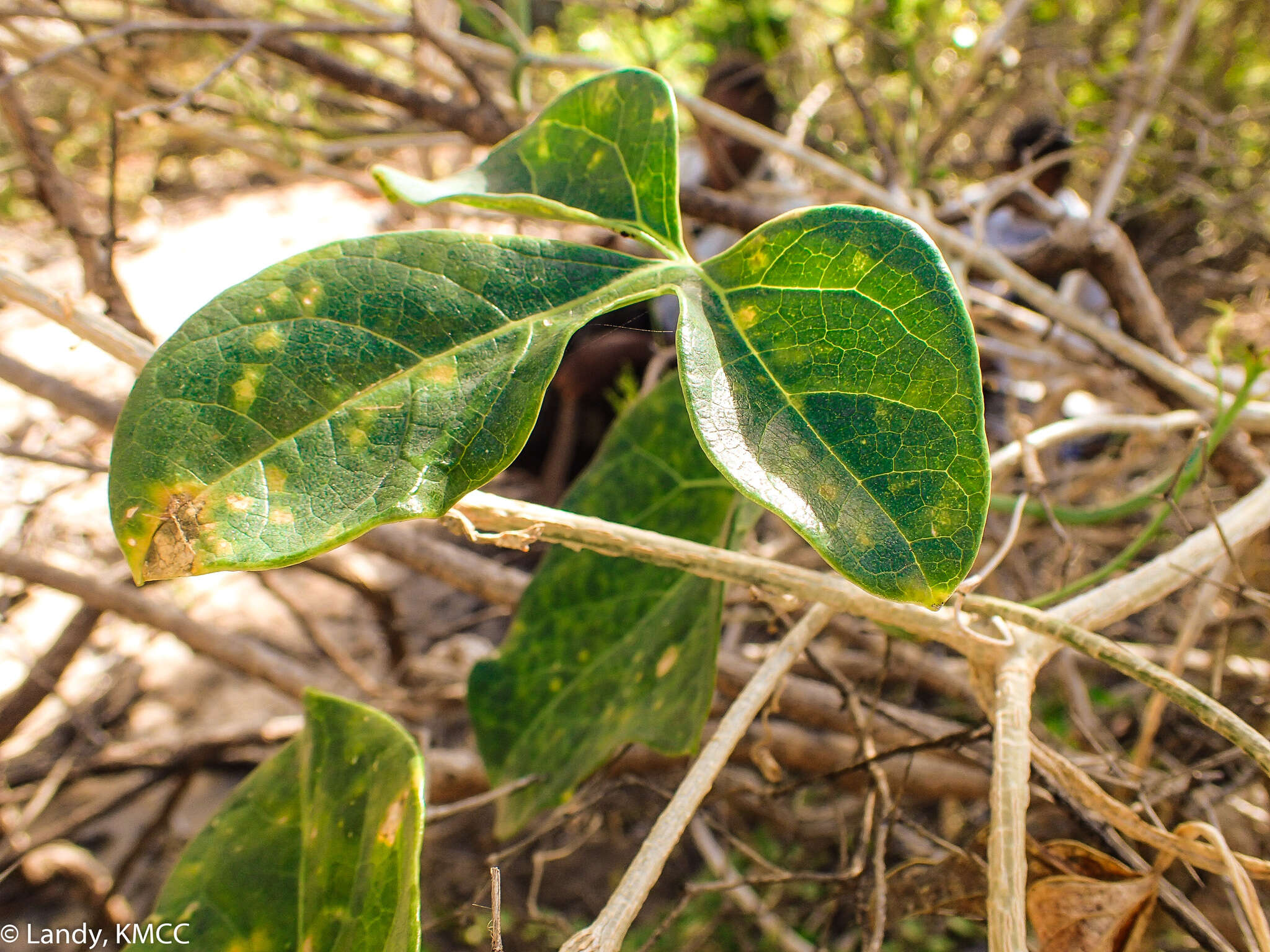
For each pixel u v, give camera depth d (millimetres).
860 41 708
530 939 550
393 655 613
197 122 528
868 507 123
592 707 286
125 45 467
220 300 135
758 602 308
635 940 576
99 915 501
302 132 643
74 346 183
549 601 306
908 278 132
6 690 626
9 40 574
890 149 533
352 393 133
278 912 218
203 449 126
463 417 133
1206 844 196
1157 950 327
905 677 490
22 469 605
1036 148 463
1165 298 657
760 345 136
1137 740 464
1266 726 352
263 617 765
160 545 121
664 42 744
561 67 430
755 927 559
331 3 551
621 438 316
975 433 123
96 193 877
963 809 516
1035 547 581
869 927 253
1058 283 472
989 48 500
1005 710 180
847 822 515
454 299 141
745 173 731
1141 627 546
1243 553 403
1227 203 562
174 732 675
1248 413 318
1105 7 725
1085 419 292
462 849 635
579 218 163
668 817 175
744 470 125
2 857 459
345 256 141
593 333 718
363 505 126
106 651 696
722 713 415
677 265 148
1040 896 208
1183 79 677
